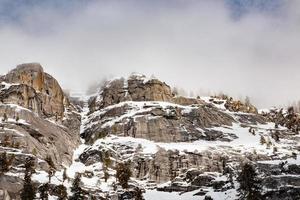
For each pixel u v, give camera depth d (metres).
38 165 171.62
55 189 154.25
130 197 166.50
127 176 175.38
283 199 142.38
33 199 136.50
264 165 163.00
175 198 171.00
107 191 170.12
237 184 163.88
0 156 158.88
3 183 148.50
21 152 173.88
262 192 145.62
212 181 175.50
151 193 178.12
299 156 194.12
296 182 146.38
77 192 147.00
